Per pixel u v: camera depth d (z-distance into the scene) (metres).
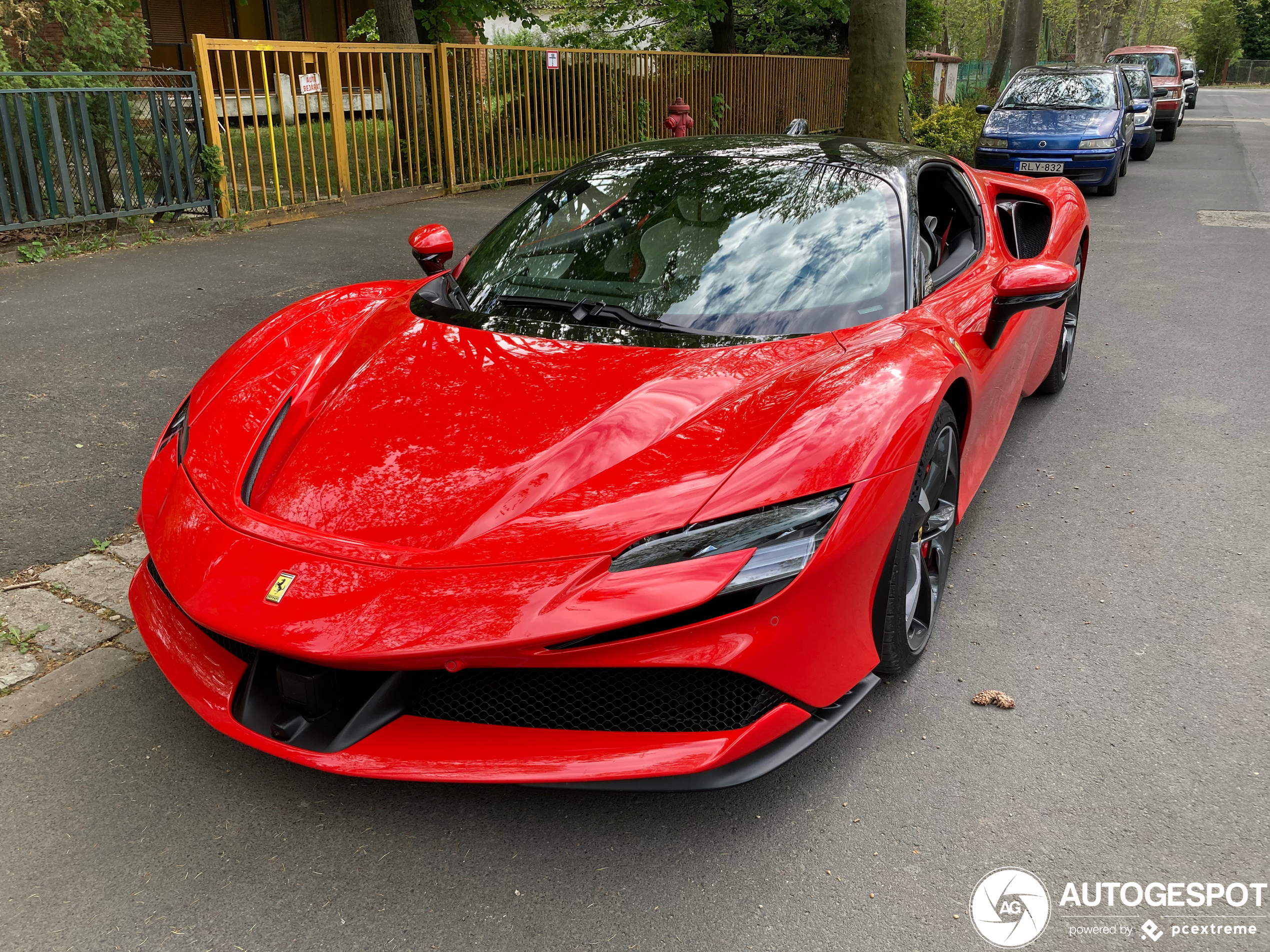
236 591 2.00
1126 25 54.28
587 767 1.96
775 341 2.62
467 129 11.35
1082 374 5.28
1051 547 3.38
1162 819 2.13
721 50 19.86
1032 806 2.17
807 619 2.02
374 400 2.49
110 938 1.81
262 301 6.30
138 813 2.13
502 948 1.80
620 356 2.56
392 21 11.16
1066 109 12.65
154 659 2.29
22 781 2.22
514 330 2.76
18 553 3.18
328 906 1.89
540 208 3.41
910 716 2.48
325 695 2.01
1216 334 6.00
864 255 2.92
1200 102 41.84
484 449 2.23
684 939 1.83
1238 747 2.36
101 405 4.47
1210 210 10.98
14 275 6.82
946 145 16.67
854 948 1.81
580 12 20.98
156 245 7.91
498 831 2.09
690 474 2.08
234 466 2.36
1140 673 2.66
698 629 1.92
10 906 1.88
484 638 1.84
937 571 2.76
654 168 3.40
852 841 2.07
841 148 3.46
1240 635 2.85
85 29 7.92
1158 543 3.40
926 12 24.03
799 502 2.04
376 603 1.91
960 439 2.83
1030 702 2.54
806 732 2.09
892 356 2.46
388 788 2.22
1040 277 2.91
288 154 9.15
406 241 8.40
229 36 17.16
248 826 2.10
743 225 3.04
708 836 2.08
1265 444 4.29
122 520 3.43
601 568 1.92
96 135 7.71
